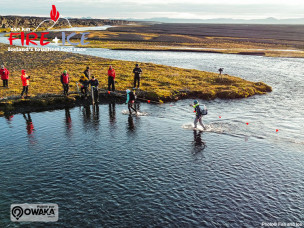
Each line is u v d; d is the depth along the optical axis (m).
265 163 17.12
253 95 35.19
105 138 20.86
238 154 18.36
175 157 17.84
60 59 59.12
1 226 11.26
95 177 15.20
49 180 14.80
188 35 169.25
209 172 15.96
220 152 18.66
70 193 13.65
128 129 22.81
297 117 26.00
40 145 19.41
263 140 20.59
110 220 11.81
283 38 161.62
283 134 21.75
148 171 15.97
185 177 15.36
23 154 17.95
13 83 35.12
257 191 14.11
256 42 131.62
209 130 22.58
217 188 14.32
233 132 22.14
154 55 79.62
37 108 28.00
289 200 13.40
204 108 22.33
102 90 33.22
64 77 29.53
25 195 13.41
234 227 11.57
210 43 121.69
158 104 30.48
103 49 92.31
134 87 34.47
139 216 12.10
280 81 44.50
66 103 29.67
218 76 43.69
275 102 31.66
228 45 115.38
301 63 68.31
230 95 33.75
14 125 23.36
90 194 13.61
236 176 15.55
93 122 24.44
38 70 45.22
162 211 12.45
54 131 22.14
